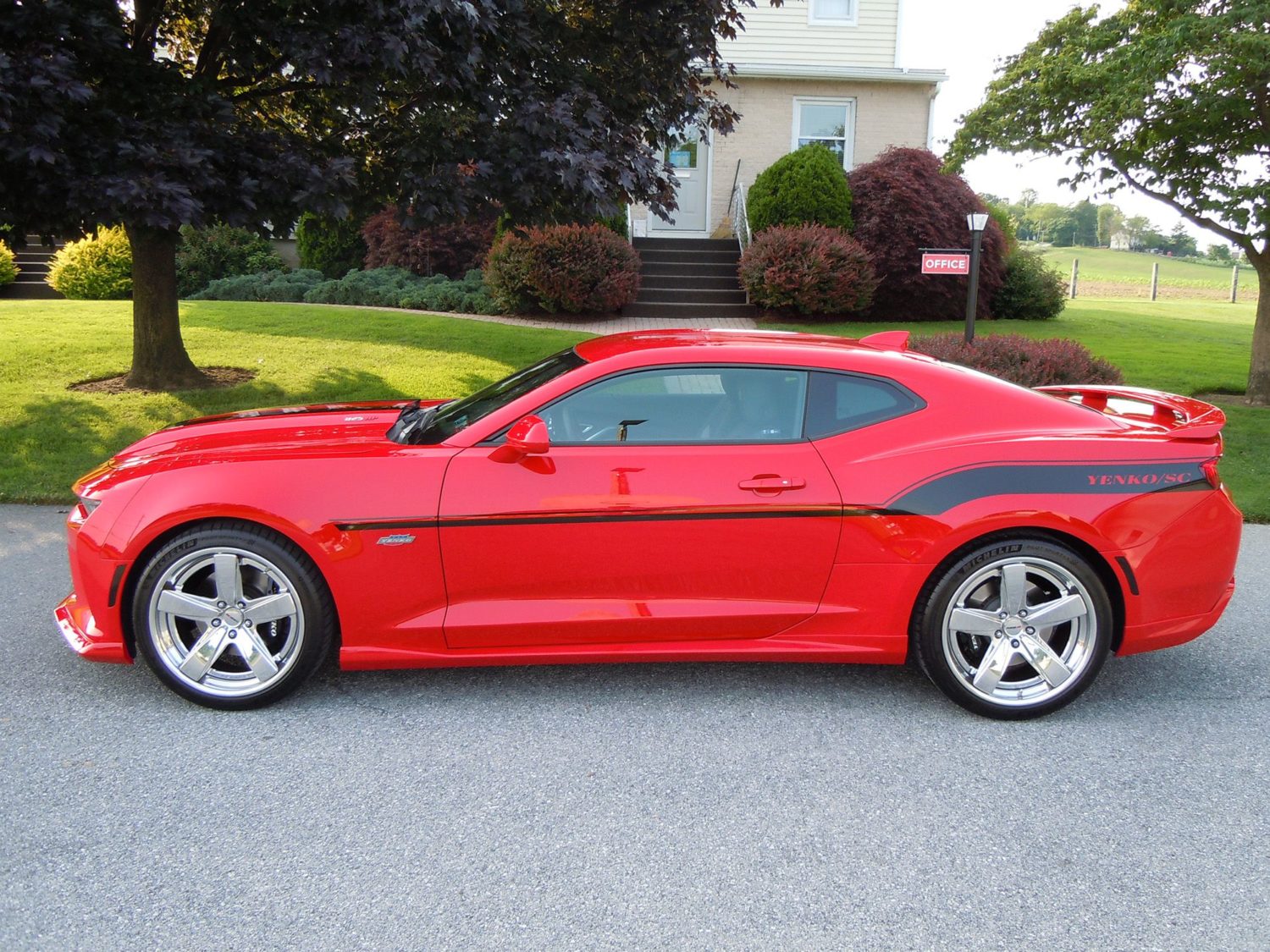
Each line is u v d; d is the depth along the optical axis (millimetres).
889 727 3666
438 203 7035
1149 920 2568
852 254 14070
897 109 17906
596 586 3676
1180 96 8547
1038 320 16391
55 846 2811
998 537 3648
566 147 6875
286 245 19672
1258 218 8805
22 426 7887
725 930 2508
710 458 3658
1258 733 3652
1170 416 3990
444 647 3691
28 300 15414
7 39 5719
